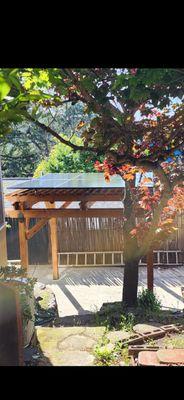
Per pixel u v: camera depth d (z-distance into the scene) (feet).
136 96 9.39
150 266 22.80
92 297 26.63
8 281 15.12
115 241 35.50
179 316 16.63
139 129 14.70
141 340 13.17
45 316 18.98
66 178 34.06
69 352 12.32
